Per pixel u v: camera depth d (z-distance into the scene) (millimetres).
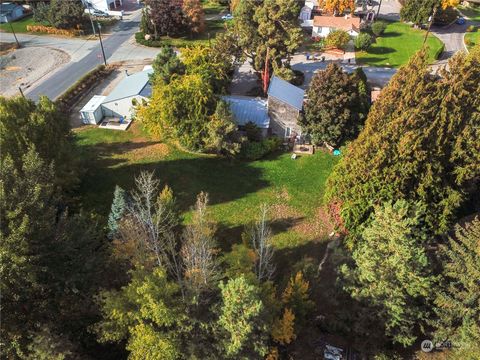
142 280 21594
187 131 44562
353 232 32719
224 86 56719
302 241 36625
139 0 99688
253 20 57906
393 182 30250
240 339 19906
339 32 74438
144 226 26484
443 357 27375
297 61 72000
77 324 23188
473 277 23125
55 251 22016
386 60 72812
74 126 52281
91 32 81750
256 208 40031
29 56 71000
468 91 28500
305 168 45406
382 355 25875
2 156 31922
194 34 80625
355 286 25656
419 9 84438
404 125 28906
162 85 47219
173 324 21703
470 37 83188
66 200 38156
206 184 42906
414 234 26406
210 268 25875
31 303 21922
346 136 46688
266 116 49125
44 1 91562
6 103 34875
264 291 24109
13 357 19984
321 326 29062
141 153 47344
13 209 20859
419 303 25766
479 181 35969
